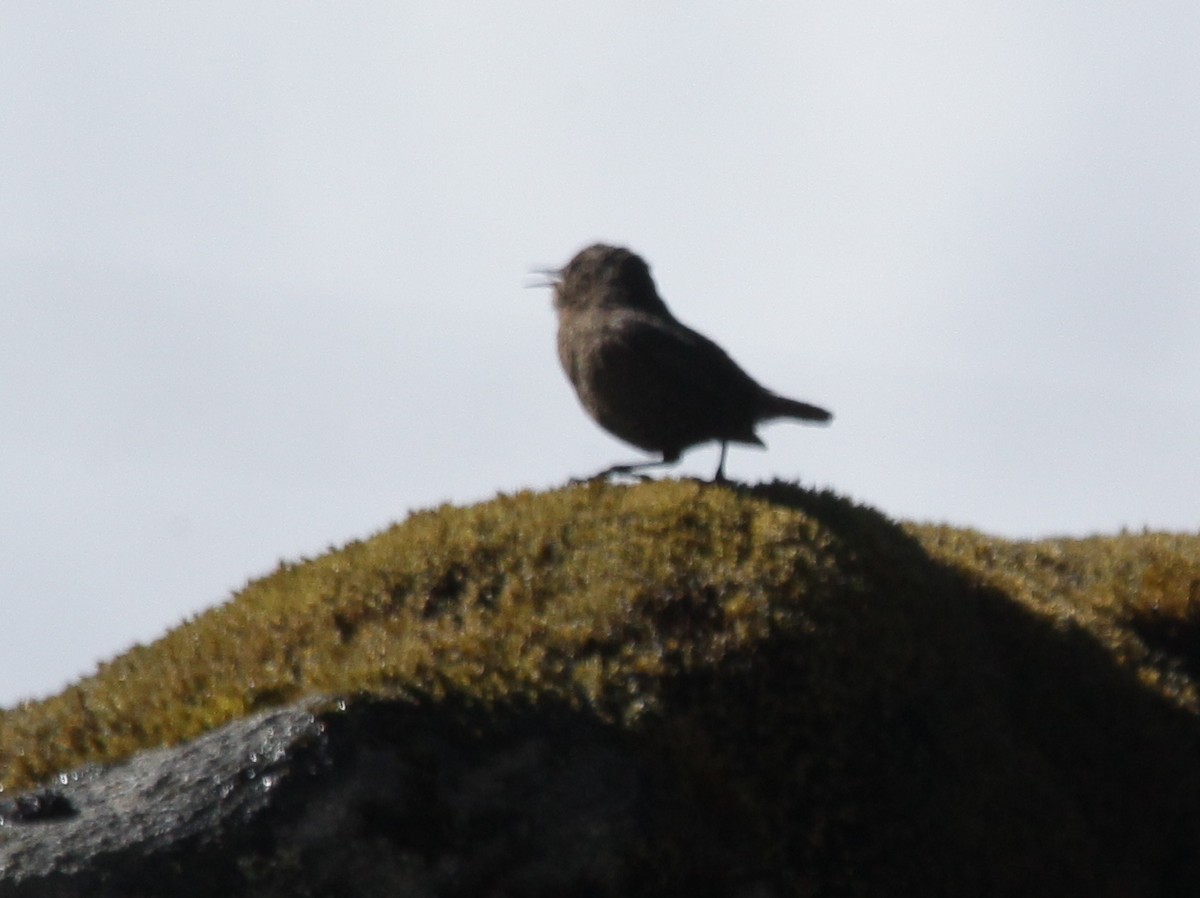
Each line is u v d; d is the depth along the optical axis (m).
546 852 10.23
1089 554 16.86
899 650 11.94
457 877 10.09
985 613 14.06
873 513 14.02
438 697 10.79
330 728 10.49
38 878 9.77
